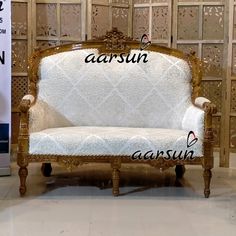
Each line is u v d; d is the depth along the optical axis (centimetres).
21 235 228
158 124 360
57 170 386
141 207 280
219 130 396
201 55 394
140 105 360
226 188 330
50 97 354
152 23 400
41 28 394
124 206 282
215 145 397
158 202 292
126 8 404
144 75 360
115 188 305
